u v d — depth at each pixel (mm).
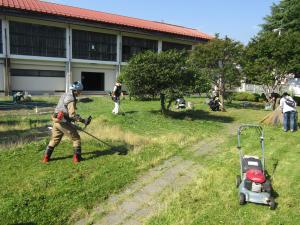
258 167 5672
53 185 5586
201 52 19219
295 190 5832
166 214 4836
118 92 13305
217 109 17734
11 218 4465
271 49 19391
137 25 29375
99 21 26141
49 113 14141
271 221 4680
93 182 5883
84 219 4703
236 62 19125
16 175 5906
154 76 12398
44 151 7379
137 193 5699
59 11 25188
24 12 22484
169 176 6609
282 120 12305
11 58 23234
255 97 25422
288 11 32938
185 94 13125
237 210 5008
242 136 10859
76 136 6750
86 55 27141
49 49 24984
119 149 8055
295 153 8492
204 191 5727
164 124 12297
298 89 28547
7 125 10727
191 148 9039
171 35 31344
